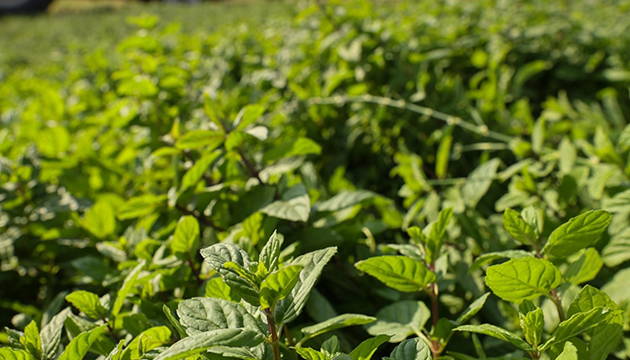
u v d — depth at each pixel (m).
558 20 3.88
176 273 1.54
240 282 1.00
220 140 1.71
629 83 3.26
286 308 1.07
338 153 3.18
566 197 1.87
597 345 1.08
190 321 1.06
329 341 1.10
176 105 2.71
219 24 6.98
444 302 1.79
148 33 2.94
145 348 1.11
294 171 2.44
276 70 3.35
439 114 2.82
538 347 1.07
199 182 1.92
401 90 3.10
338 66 3.24
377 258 1.21
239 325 1.06
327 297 1.92
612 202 1.57
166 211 1.99
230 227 1.77
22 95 4.51
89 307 1.35
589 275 1.36
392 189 2.94
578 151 2.48
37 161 2.49
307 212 1.56
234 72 3.96
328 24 3.21
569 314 1.09
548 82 3.71
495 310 1.67
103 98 3.79
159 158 2.64
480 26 3.87
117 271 1.75
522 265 1.07
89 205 2.35
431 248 1.34
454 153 2.80
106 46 6.31
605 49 3.51
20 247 2.41
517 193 1.97
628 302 1.43
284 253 1.54
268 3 10.02
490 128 2.82
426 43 3.38
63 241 2.25
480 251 1.94
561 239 1.15
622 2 4.61
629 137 1.57
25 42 9.73
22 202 2.38
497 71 3.11
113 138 2.94
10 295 2.41
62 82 4.87
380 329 1.46
